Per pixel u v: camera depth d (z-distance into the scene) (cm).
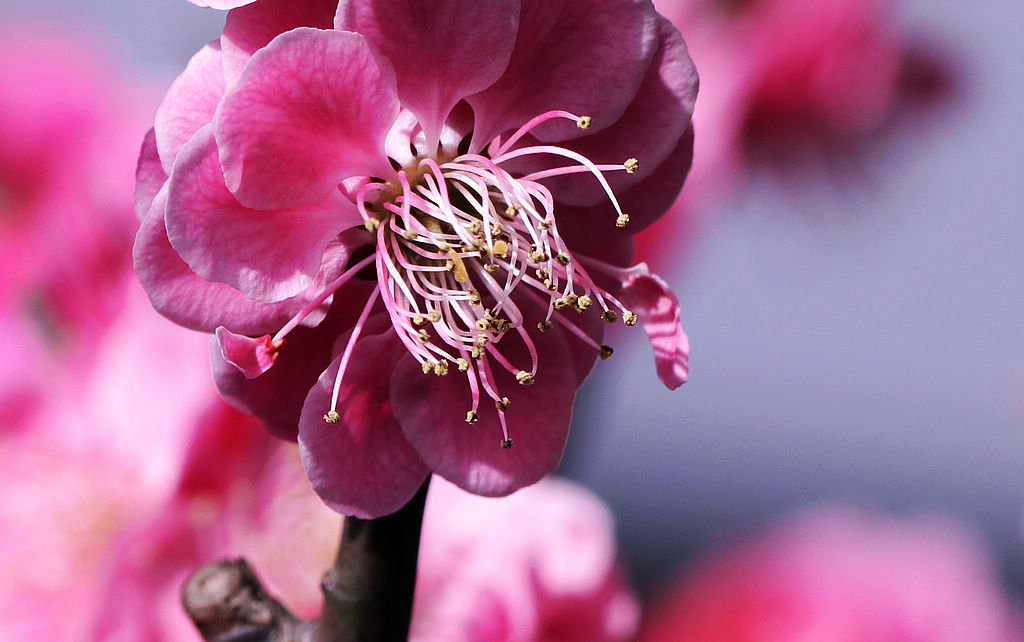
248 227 18
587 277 18
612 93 18
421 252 18
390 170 18
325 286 18
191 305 18
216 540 21
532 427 18
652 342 18
